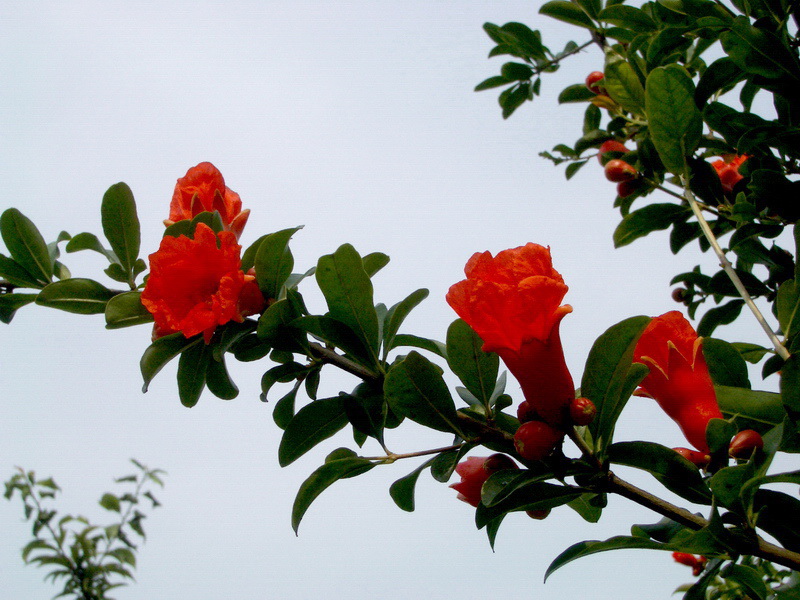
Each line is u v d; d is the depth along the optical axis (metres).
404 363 1.67
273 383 1.97
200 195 2.10
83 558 4.38
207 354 2.03
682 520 1.58
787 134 2.25
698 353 1.70
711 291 2.75
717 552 1.54
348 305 1.85
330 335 1.86
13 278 2.20
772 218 2.36
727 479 1.48
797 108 2.34
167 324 1.82
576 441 1.58
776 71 2.22
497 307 1.51
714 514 1.47
